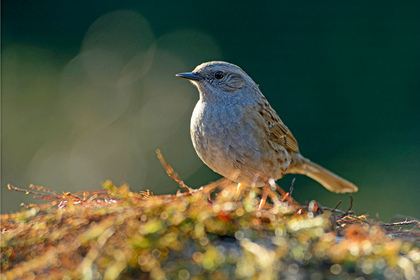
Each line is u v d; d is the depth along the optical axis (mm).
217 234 5352
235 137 8508
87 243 5270
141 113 17078
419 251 5301
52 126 16781
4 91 16938
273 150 9008
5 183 15750
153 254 5102
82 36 17859
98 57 17672
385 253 5102
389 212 14711
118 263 4977
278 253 5090
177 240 5199
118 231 5234
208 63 9125
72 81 17422
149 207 5395
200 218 5320
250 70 17188
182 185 6512
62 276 5117
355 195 15109
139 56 17688
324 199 15148
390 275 5012
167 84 17344
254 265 4945
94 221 5535
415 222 6363
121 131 16875
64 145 16609
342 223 6465
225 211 5398
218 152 8617
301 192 15281
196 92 17172
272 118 9258
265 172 8836
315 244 5195
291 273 5000
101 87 17375
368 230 5617
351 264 5074
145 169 16375
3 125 16484
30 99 17016
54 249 5344
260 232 5363
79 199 6188
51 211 5969
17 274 5207
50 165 16172
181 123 16938
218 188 6352
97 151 16531
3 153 16203
